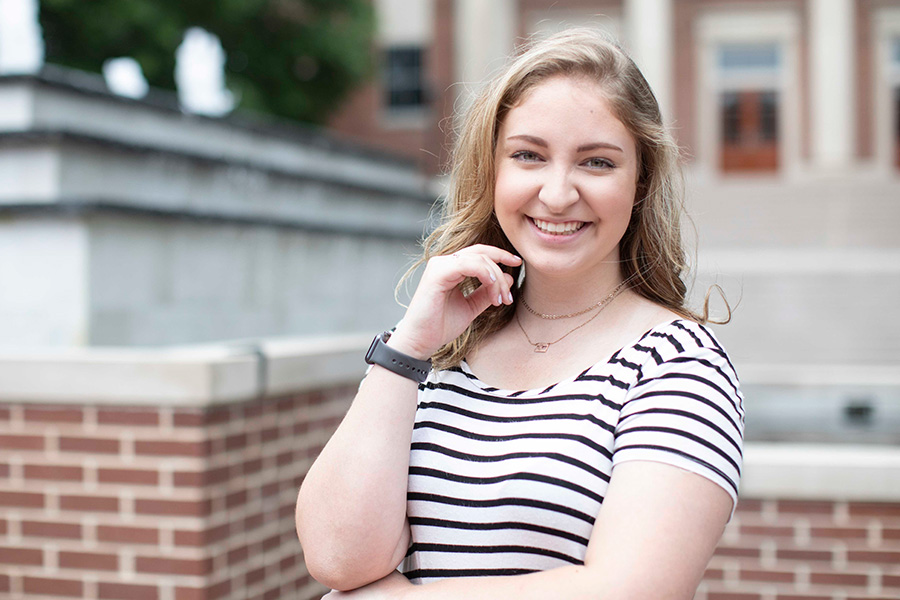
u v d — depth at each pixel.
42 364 3.00
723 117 21.66
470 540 1.36
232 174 7.43
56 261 5.15
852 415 5.00
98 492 2.98
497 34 20.00
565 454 1.33
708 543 1.23
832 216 16.56
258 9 15.96
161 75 14.35
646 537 1.20
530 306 1.56
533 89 1.43
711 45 21.69
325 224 7.50
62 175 5.66
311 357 3.41
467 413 1.45
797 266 12.47
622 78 1.42
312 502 1.41
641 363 1.36
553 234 1.43
